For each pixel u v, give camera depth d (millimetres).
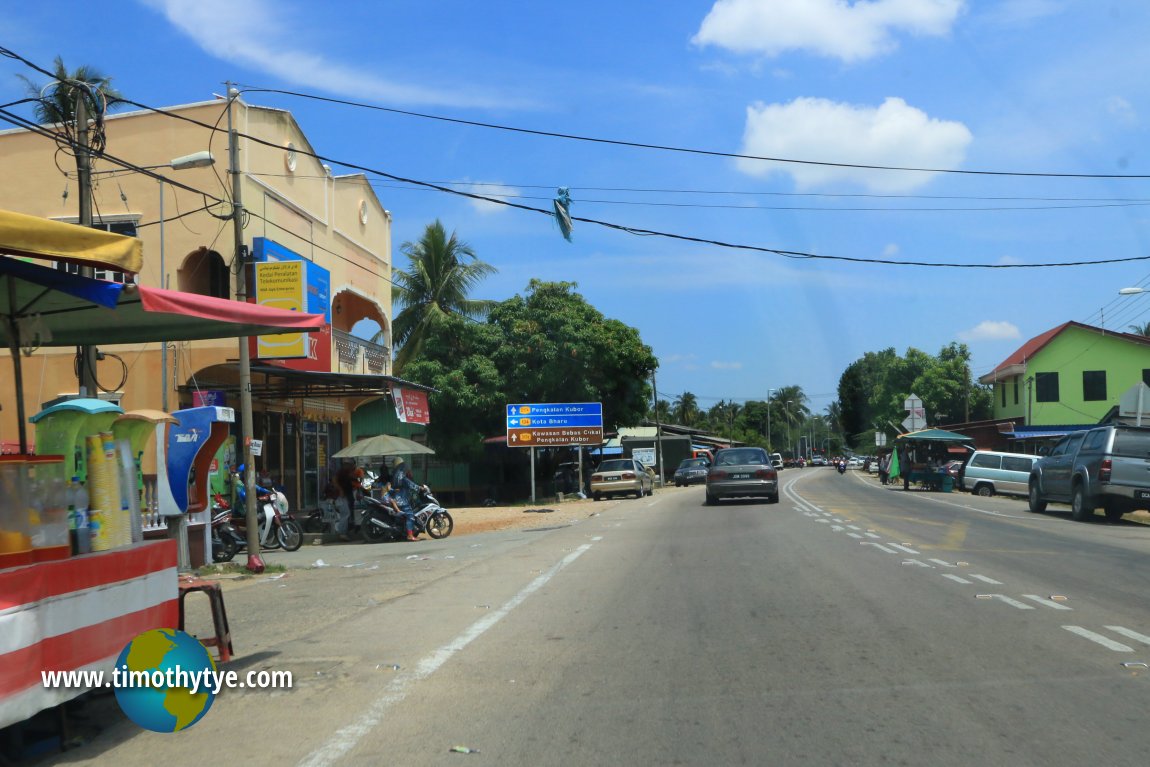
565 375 40312
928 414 67250
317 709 6172
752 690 6438
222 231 20562
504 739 5496
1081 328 50594
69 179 20891
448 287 42156
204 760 5242
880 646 7680
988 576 11625
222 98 20766
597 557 14805
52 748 5449
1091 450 20812
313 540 20844
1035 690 6266
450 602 10570
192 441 10719
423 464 39719
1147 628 8273
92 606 5586
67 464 5727
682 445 62750
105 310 7055
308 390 22984
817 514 22984
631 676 6910
